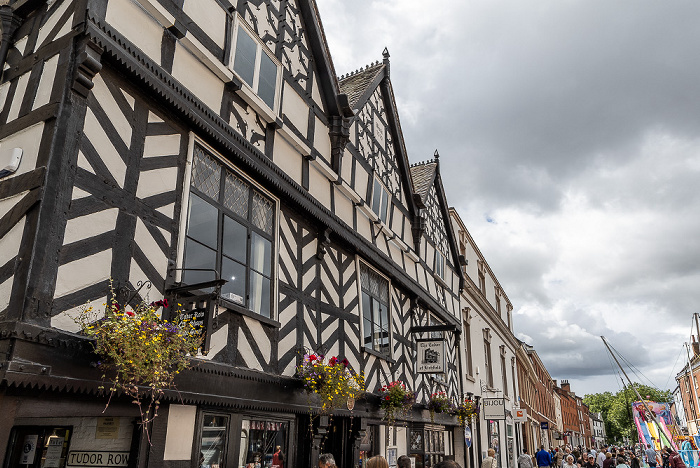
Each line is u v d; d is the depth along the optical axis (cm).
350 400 784
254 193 679
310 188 810
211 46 614
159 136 523
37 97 448
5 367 349
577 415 6881
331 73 904
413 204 1301
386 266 1045
